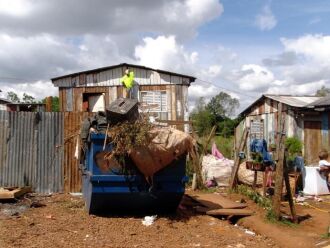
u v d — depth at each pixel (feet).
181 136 19.79
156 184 20.03
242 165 32.94
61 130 28.04
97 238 16.42
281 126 20.83
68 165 28.02
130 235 17.12
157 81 40.78
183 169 20.39
